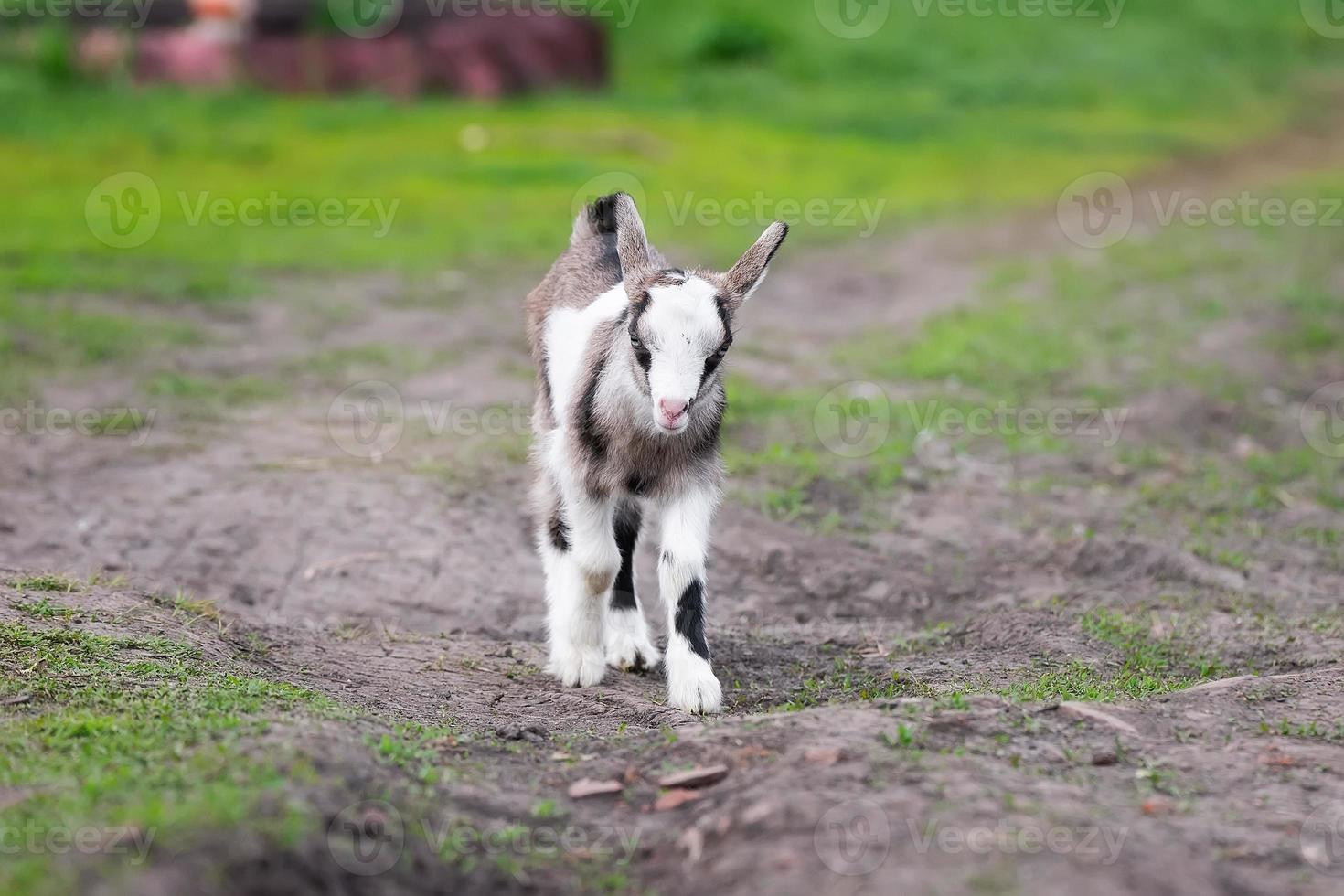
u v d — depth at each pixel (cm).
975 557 1190
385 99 3269
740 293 874
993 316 1994
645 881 589
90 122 2900
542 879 589
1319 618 1044
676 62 3966
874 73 4078
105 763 633
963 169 3203
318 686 855
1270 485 1398
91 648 832
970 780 630
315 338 1777
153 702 738
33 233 2145
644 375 823
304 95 3278
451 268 2153
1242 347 1862
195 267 2044
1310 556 1220
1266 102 4191
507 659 964
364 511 1209
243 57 3284
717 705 835
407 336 1811
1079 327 1938
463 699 862
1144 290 2161
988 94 3994
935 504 1308
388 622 1038
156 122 2928
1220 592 1113
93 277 1920
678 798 654
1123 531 1240
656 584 1128
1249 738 735
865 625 1062
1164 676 916
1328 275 2241
